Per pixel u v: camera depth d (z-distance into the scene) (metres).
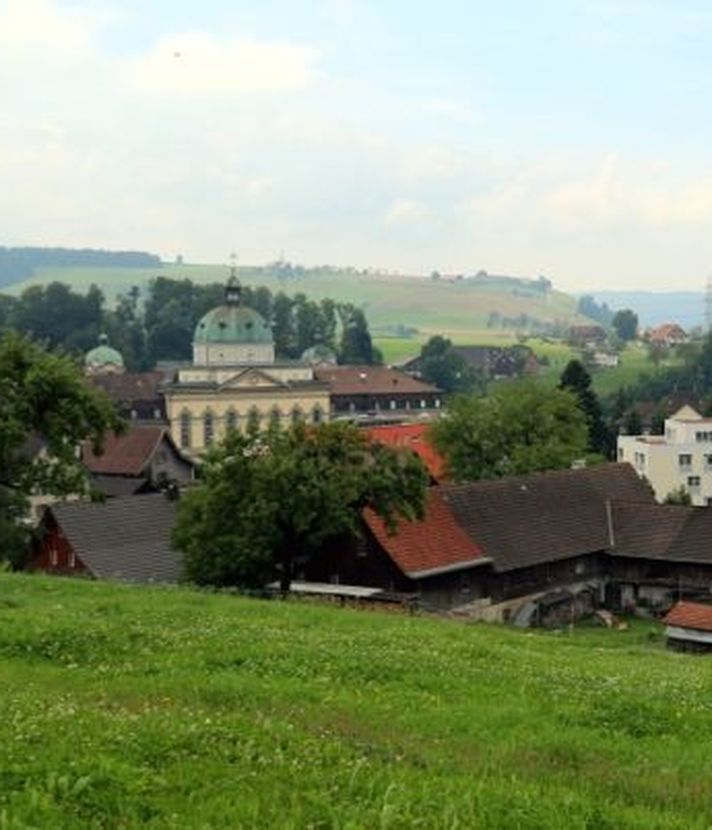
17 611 38.84
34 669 29.33
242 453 69.25
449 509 88.06
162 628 36.31
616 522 97.75
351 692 27.58
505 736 24.09
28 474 77.69
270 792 16.73
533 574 90.06
